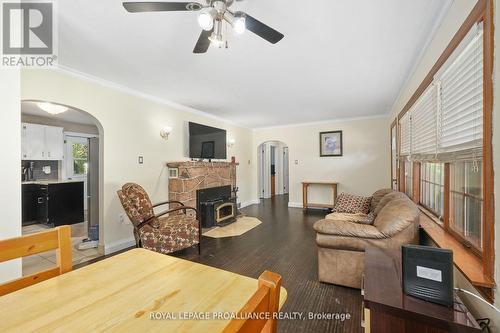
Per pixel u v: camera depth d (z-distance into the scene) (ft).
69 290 2.72
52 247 3.35
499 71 3.43
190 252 10.14
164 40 6.75
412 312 3.20
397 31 6.43
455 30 5.13
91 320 2.19
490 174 3.59
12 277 4.73
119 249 10.32
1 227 4.58
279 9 5.46
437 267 3.37
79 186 15.89
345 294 6.72
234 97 12.43
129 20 5.79
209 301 2.49
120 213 10.39
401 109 11.65
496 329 3.38
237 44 7.01
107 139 9.91
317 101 13.37
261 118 17.95
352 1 5.24
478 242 4.66
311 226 14.23
